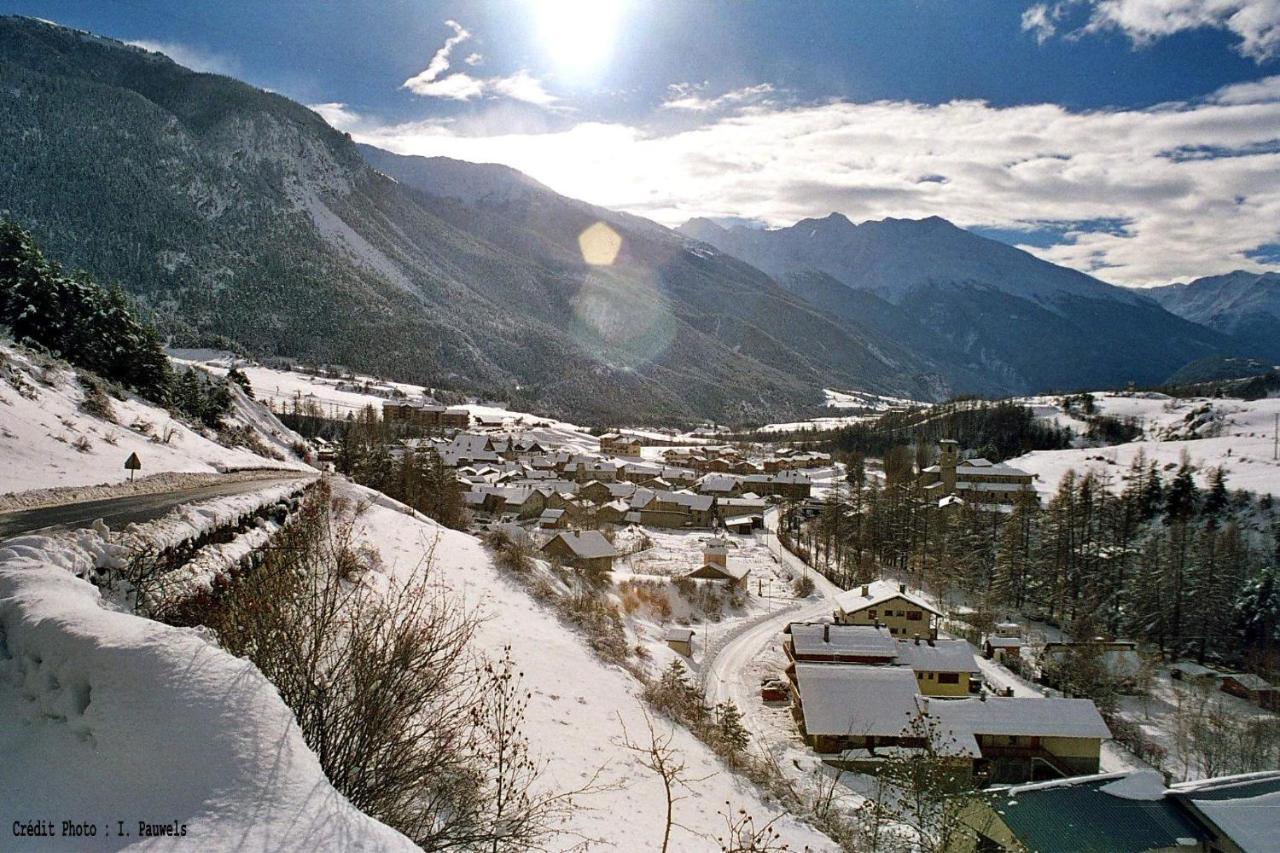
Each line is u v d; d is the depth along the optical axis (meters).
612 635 25.55
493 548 32.50
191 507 13.76
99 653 5.63
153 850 4.39
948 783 17.05
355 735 7.22
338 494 30.17
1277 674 51.62
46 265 46.31
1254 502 83.44
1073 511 75.62
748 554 82.38
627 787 12.95
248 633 7.50
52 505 16.86
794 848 13.31
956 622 60.69
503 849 8.12
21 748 5.49
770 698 38.78
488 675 14.86
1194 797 21.33
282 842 4.61
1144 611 59.62
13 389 26.91
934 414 185.62
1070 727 32.56
